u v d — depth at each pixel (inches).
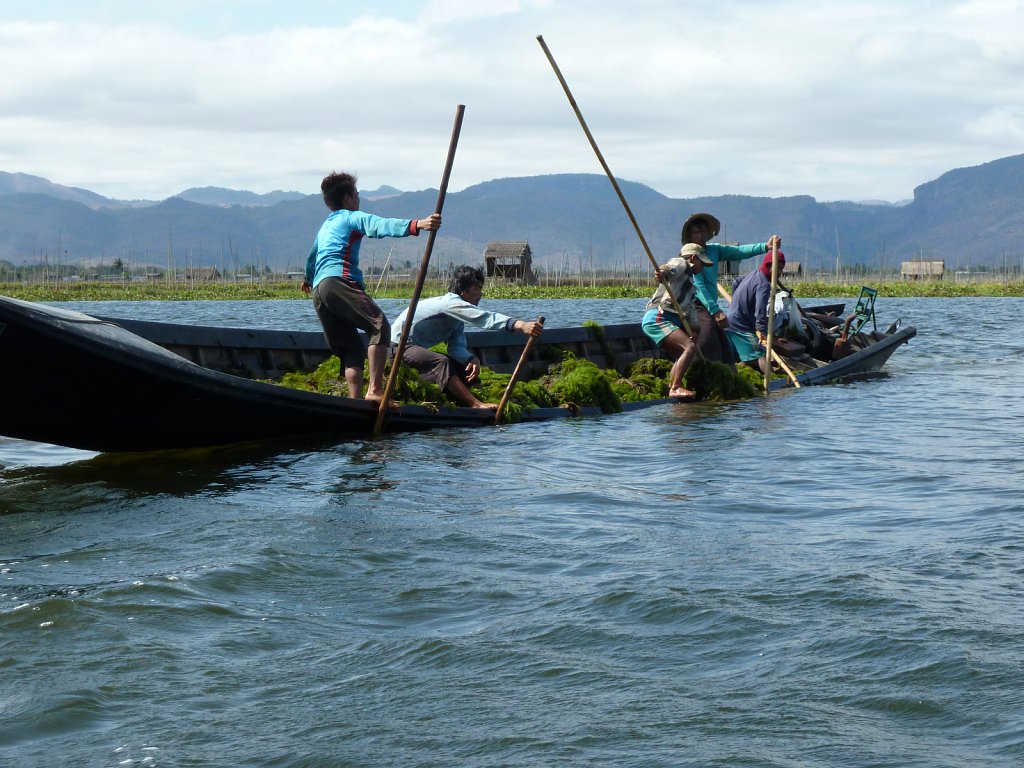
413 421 363.6
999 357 733.9
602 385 439.5
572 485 268.5
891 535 211.9
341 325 358.6
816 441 347.9
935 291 2974.9
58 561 186.5
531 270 3565.5
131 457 312.0
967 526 218.4
